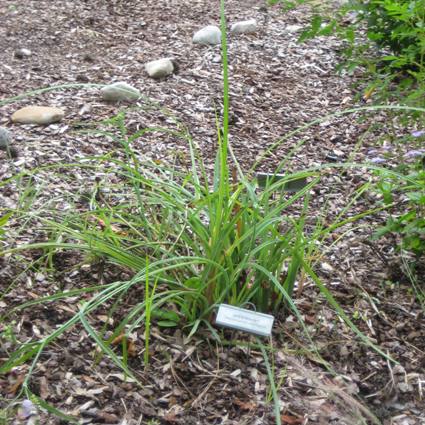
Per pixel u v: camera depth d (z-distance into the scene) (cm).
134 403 134
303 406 137
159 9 354
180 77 278
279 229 185
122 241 165
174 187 160
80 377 138
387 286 172
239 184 160
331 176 218
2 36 315
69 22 333
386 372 148
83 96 258
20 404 130
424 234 164
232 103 260
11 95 259
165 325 150
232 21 339
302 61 295
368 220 195
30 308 153
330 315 160
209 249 147
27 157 212
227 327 147
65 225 159
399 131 243
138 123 240
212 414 134
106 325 139
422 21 175
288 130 247
